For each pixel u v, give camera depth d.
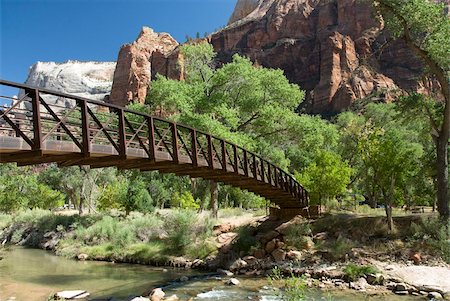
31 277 18.00
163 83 29.75
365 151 21.48
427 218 19.30
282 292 14.35
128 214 34.28
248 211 33.12
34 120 8.24
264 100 31.19
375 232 19.53
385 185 20.44
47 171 46.50
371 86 95.69
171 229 24.42
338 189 24.89
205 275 18.12
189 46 33.28
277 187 19.80
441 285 14.17
